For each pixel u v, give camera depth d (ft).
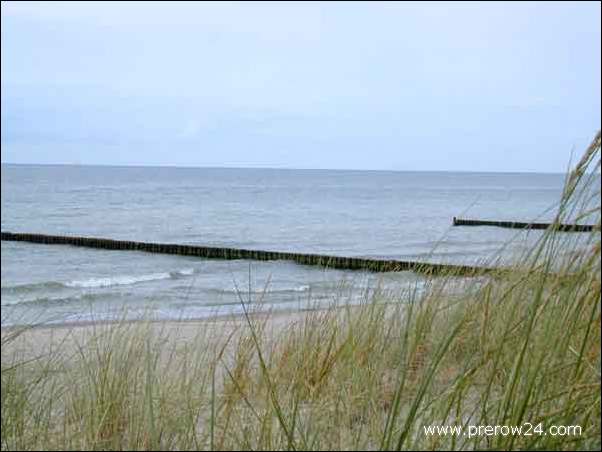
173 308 42.93
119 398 11.76
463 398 9.84
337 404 10.90
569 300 9.00
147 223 142.92
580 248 8.96
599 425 8.36
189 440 10.29
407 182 544.21
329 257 66.39
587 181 9.01
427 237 104.32
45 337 22.43
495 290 12.13
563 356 8.70
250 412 11.44
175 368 14.90
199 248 78.95
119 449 10.23
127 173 583.99
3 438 10.74
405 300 16.79
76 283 61.52
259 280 59.62
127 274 68.39
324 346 14.56
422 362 11.75
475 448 8.56
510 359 9.82
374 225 137.28
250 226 135.74
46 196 241.96
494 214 187.73
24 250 85.10
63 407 13.15
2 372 13.67
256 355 16.51
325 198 266.16
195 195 268.21
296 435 10.31
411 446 9.04
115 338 16.46
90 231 125.29
